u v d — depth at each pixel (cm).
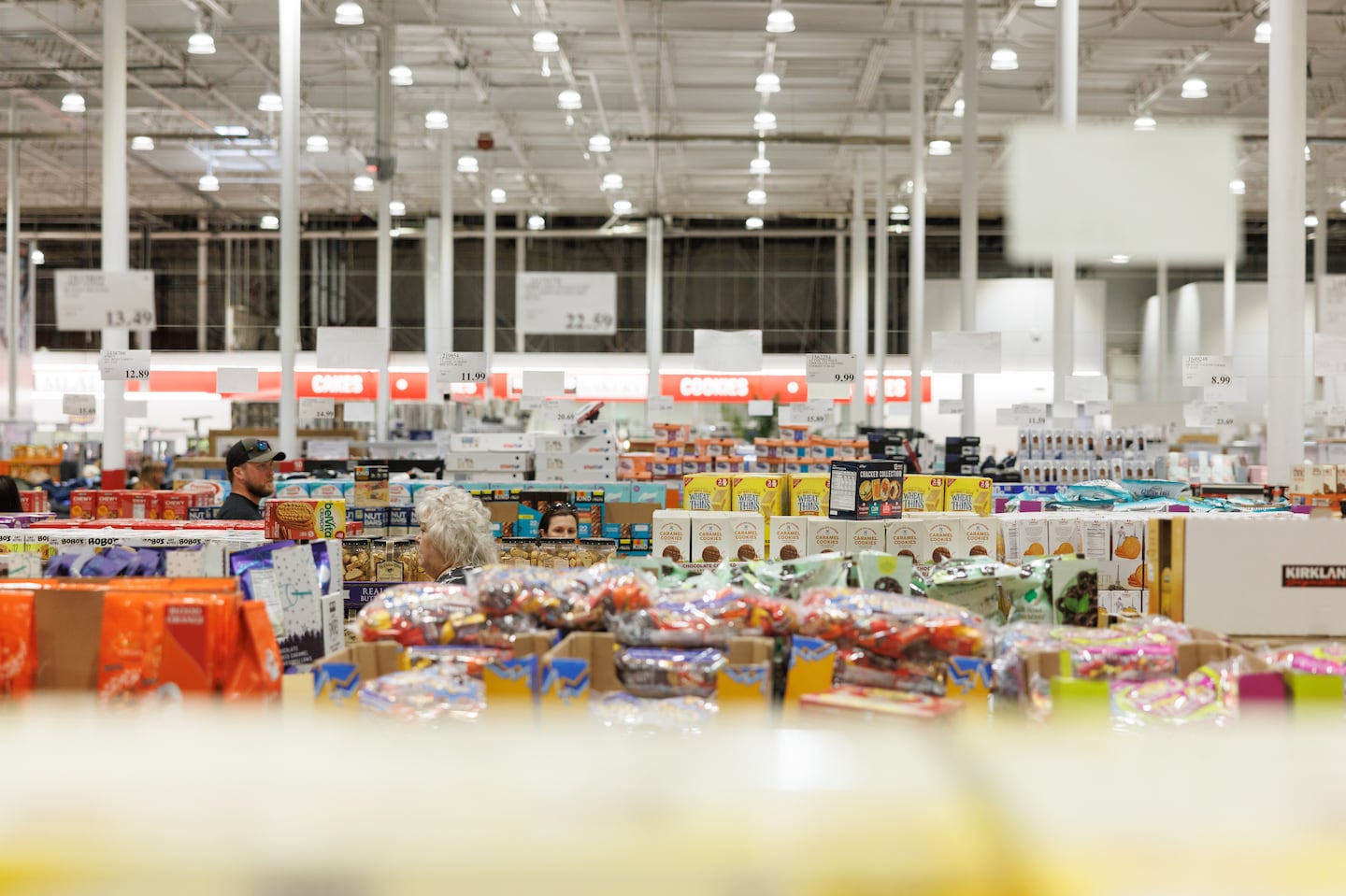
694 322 2988
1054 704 163
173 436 2567
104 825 65
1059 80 1074
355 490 535
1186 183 139
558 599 211
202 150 2295
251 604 190
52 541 408
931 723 165
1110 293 2808
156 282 2947
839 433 2300
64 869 63
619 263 3002
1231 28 1585
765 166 2227
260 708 187
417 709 177
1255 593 259
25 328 2081
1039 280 2795
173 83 1911
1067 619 267
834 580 258
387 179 1633
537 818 67
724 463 1069
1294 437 886
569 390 2358
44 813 67
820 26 1625
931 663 200
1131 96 1955
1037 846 65
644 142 2289
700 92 2011
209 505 678
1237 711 168
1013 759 75
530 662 178
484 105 2075
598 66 1872
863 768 74
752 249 2998
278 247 2986
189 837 64
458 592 222
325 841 64
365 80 1955
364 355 930
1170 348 2777
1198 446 1983
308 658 283
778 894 62
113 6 1128
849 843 65
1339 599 259
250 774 72
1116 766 75
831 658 198
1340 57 1748
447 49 1795
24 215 2972
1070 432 1096
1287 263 888
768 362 2775
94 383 2664
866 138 2048
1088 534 409
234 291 2969
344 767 74
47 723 82
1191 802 69
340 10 1284
